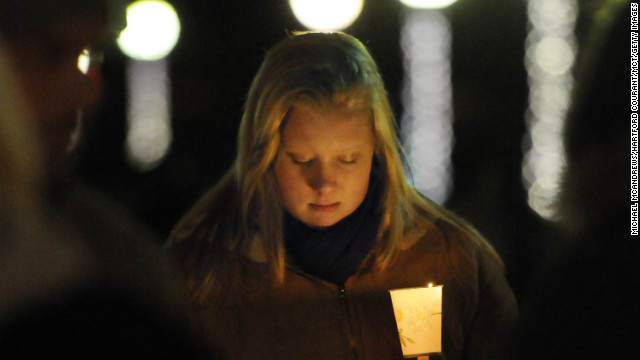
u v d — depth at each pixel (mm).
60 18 1930
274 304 2811
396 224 2828
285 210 2783
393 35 12133
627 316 1843
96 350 1733
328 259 2785
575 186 1917
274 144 2664
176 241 2896
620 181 1854
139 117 12188
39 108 1925
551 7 9438
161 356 1823
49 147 1961
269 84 2668
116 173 10938
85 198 1968
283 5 12008
